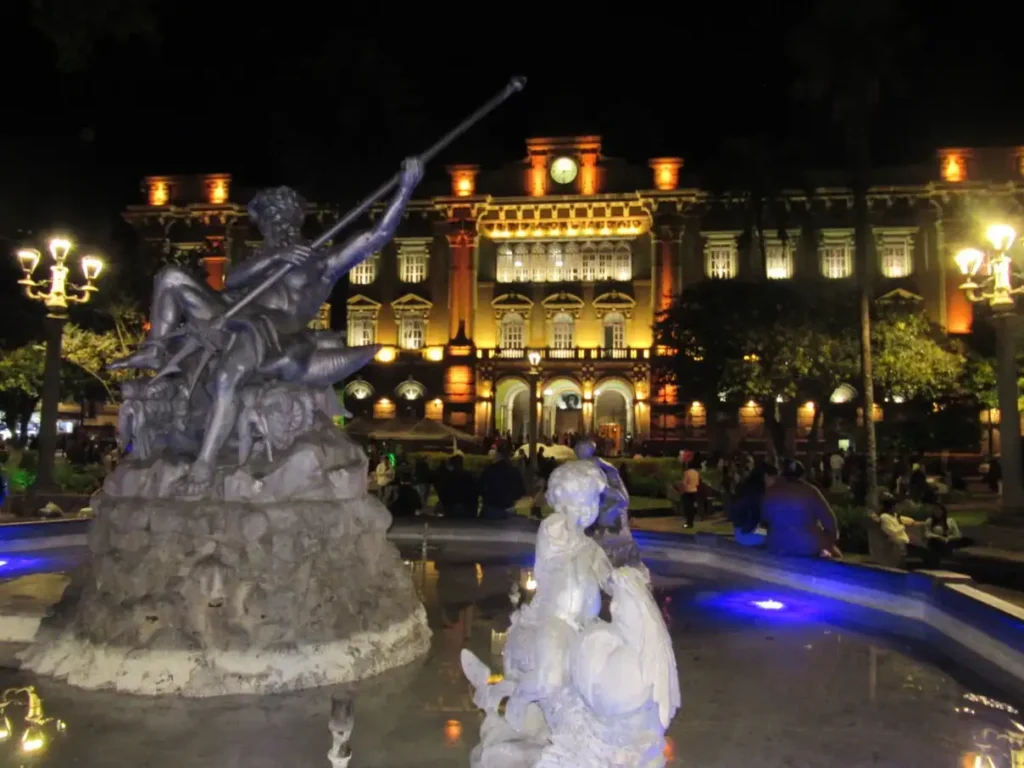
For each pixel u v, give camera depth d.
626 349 62.97
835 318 41.31
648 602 3.76
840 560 10.44
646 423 62.06
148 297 46.31
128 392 7.57
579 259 65.75
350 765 4.72
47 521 13.73
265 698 5.99
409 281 66.62
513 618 4.14
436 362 64.56
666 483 34.84
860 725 5.53
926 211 60.88
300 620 6.50
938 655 7.36
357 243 8.30
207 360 7.51
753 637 8.09
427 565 12.62
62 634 6.82
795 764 4.86
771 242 62.25
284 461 7.02
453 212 65.44
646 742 3.46
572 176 65.69
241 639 6.29
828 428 55.34
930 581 8.73
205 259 66.00
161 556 6.54
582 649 3.54
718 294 42.94
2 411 43.06
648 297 64.12
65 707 5.77
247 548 6.50
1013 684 6.43
